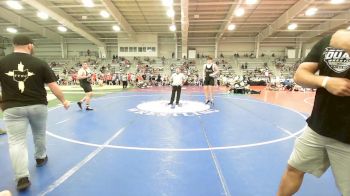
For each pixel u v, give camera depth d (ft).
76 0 63.05
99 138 16.30
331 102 5.51
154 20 83.87
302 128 19.57
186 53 110.52
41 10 62.95
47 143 15.15
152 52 109.40
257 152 13.73
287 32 99.14
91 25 89.45
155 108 29.45
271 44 112.57
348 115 5.33
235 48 114.32
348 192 5.65
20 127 9.99
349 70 5.25
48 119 22.41
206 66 32.83
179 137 16.67
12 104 9.91
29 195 9.06
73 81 90.58
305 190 9.59
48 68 10.75
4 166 11.65
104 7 64.44
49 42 117.50
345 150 5.51
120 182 10.07
